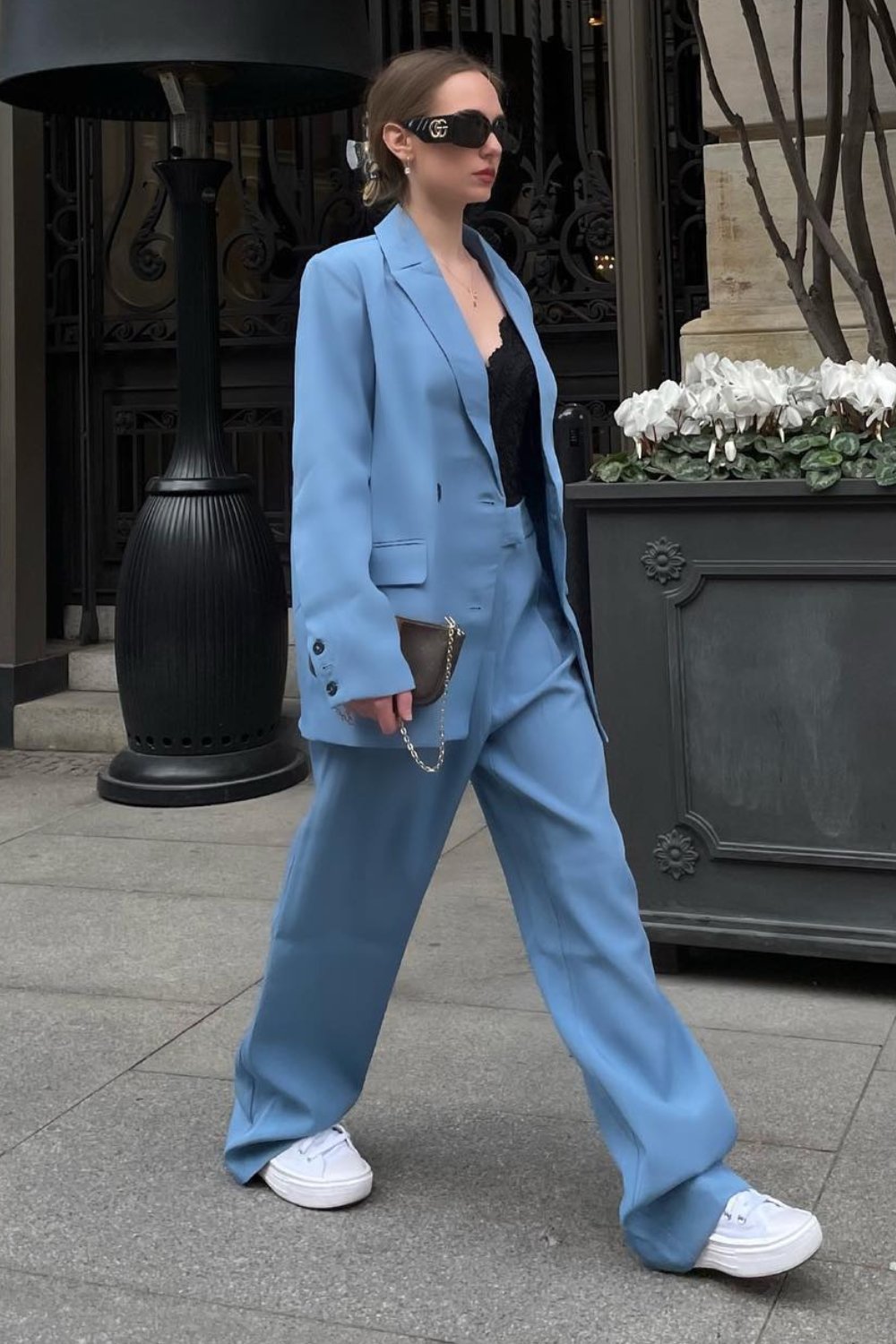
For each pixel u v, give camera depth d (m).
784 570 3.68
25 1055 3.42
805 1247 2.30
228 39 5.36
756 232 5.34
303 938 2.58
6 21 5.64
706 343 5.38
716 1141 2.34
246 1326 2.31
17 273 6.76
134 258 7.13
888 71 4.60
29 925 4.43
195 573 5.81
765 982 3.84
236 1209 2.67
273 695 6.05
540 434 2.54
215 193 5.87
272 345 7.04
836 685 3.68
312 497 2.38
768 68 4.31
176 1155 2.89
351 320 2.40
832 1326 2.27
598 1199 2.68
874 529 3.61
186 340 5.88
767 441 3.74
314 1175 2.66
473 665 2.44
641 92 5.69
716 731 3.79
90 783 6.25
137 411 7.25
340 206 6.99
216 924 4.39
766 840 3.76
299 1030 2.65
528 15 6.59
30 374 6.87
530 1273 2.43
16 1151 2.92
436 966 3.98
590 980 2.42
